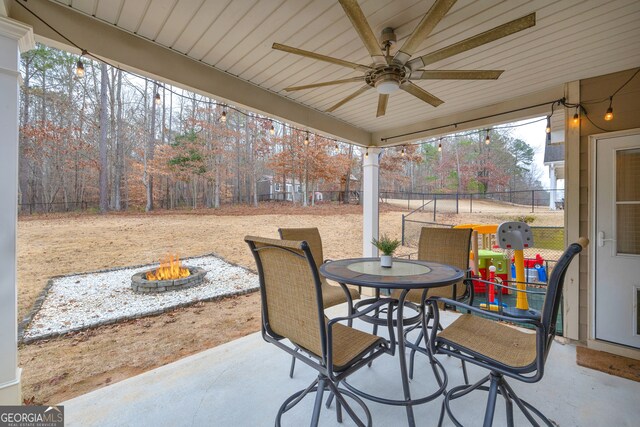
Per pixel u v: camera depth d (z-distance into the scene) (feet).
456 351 4.89
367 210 14.93
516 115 10.48
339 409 5.27
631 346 7.98
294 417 5.44
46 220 24.22
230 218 29.66
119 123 28.84
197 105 32.32
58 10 5.90
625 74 8.34
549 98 9.66
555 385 6.50
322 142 32.96
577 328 8.84
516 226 8.57
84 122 26.81
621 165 8.32
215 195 32.37
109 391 6.23
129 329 11.09
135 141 29.76
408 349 8.22
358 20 4.75
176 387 6.38
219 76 8.71
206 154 31.37
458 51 5.40
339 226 29.94
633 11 5.87
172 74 7.64
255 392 6.20
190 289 15.96
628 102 8.29
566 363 7.53
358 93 7.09
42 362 8.62
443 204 37.24
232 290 15.88
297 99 10.84
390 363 7.43
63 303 13.53
